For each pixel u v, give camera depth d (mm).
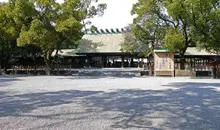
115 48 48875
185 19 29688
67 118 8016
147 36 36688
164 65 30625
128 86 18484
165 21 34625
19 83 20859
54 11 29734
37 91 15273
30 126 6992
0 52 36469
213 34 28859
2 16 31828
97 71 35906
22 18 30328
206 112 9078
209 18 28516
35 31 27656
